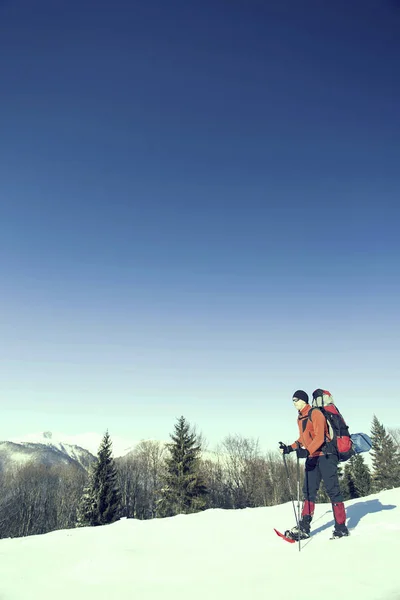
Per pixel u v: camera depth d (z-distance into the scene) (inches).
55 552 172.6
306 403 189.3
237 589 111.4
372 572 112.7
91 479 1453.0
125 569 142.6
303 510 179.0
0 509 1780.3
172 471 1476.4
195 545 186.2
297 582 111.9
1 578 132.6
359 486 1752.0
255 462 2080.5
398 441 2146.9
